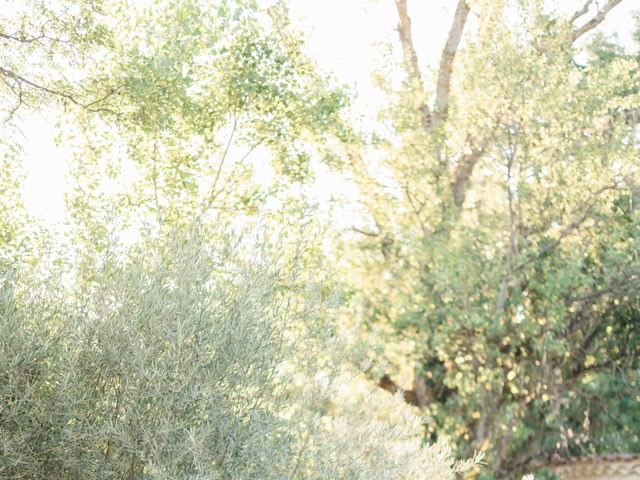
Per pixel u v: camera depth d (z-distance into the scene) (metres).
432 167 15.66
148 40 12.66
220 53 13.59
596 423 15.30
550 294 13.74
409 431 6.16
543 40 14.82
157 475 4.55
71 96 12.30
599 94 14.38
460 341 14.40
